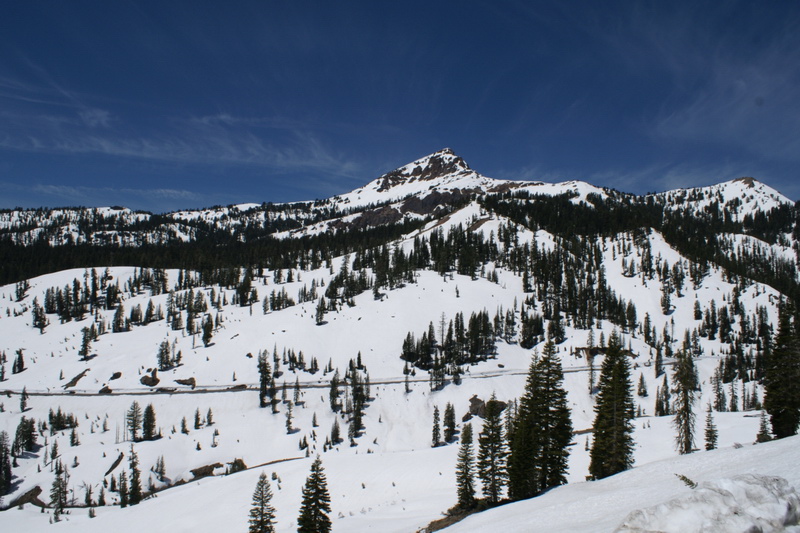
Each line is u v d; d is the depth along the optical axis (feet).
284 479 349.61
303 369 638.12
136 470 422.00
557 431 191.11
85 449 490.90
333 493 313.73
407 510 256.11
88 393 611.06
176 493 385.29
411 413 552.00
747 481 58.95
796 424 187.01
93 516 373.40
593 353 651.66
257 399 576.61
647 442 293.02
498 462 211.00
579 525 97.35
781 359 191.72
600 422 189.98
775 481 59.57
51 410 553.23
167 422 548.72
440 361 639.76
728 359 626.64
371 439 508.12
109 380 639.35
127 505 396.78
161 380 631.97
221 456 483.51
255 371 638.94
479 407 536.01
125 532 328.49
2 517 386.93
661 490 107.45
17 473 470.39
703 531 52.21
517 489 188.75
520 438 192.65
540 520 113.60
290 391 590.55
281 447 495.41
